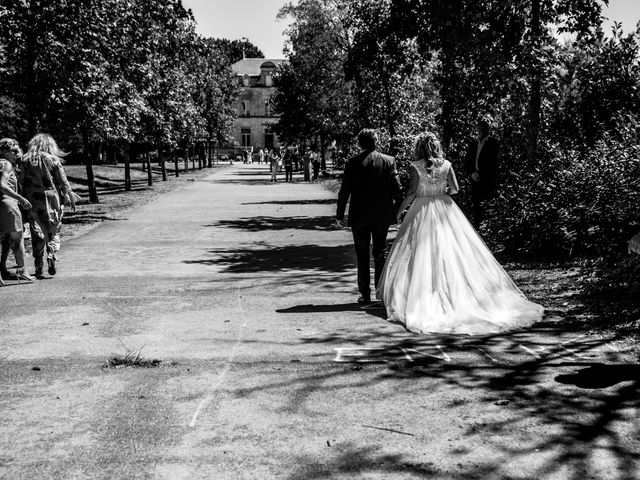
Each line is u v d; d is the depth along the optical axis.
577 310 7.16
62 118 18.86
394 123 21.05
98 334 6.55
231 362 5.57
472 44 12.80
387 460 3.70
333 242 13.95
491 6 12.60
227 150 114.94
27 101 17.00
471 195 12.00
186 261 11.47
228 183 41.91
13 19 15.85
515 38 12.52
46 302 8.09
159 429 4.17
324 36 31.50
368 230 7.83
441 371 5.28
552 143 13.00
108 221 18.66
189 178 49.19
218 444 3.94
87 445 3.94
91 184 25.78
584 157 12.07
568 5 12.70
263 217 19.78
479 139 11.66
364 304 7.86
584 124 13.99
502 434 4.03
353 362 5.55
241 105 123.31
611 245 9.23
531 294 8.02
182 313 7.46
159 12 21.42
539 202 10.71
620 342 5.95
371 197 7.66
